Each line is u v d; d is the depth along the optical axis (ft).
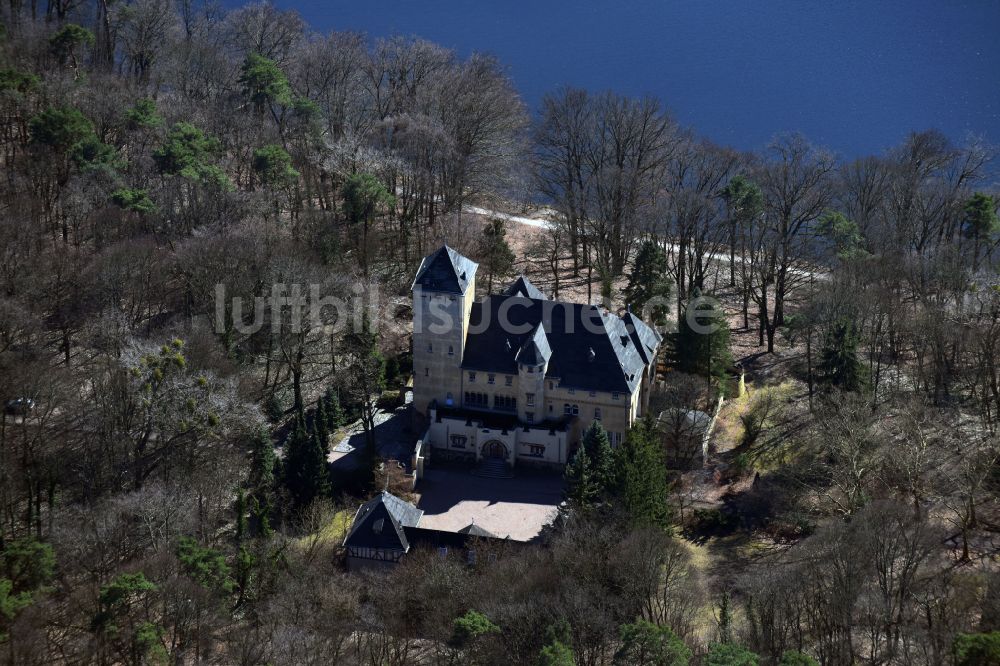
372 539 426.51
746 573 402.93
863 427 440.04
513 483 491.31
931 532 385.09
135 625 353.31
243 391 506.89
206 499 445.78
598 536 386.93
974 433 474.08
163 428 456.45
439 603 368.27
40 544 390.21
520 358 492.13
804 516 437.17
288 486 461.78
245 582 387.96
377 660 348.79
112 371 474.08
